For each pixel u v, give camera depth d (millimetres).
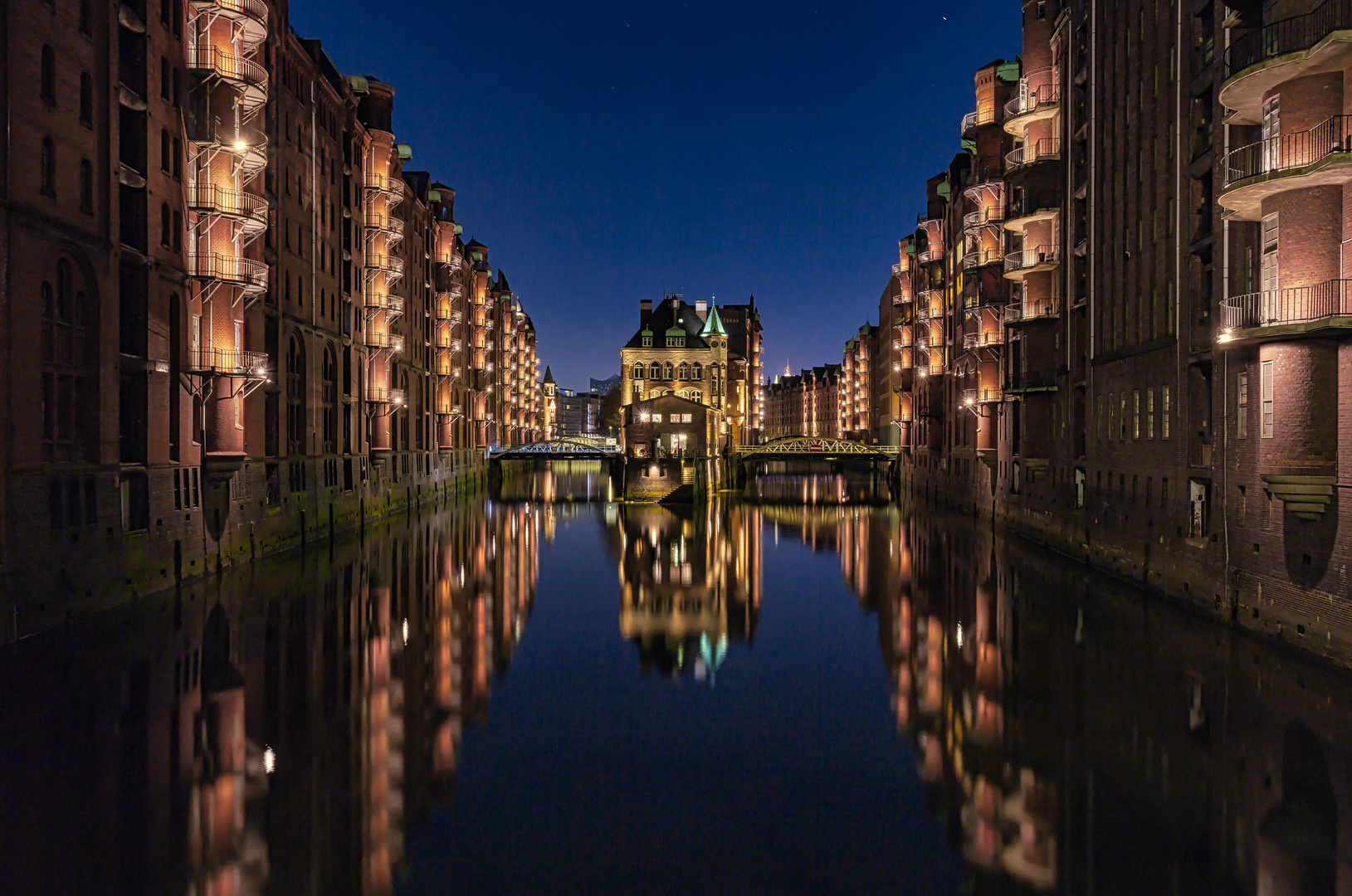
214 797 13516
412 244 65188
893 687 20109
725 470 90500
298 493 41219
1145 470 29438
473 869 11656
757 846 12398
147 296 27406
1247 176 19547
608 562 40031
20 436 21172
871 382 132875
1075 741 15875
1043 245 41625
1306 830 12289
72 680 18781
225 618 24922
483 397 94375
